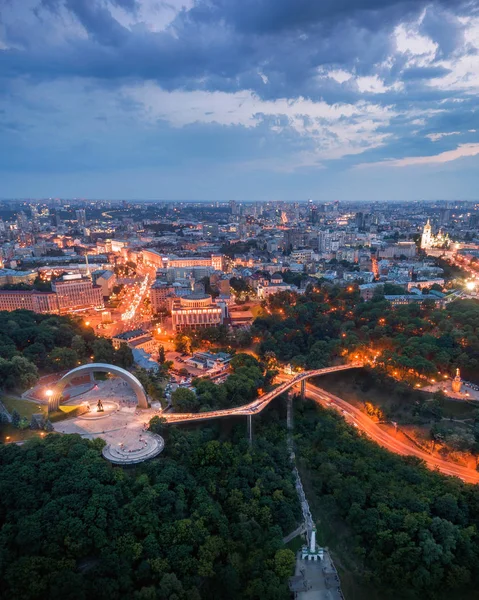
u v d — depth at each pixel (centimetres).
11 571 17825
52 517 19600
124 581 18712
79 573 18538
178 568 19950
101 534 19412
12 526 19400
